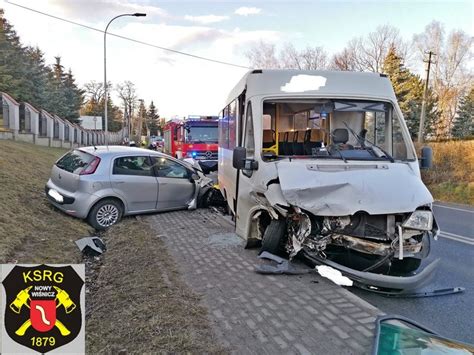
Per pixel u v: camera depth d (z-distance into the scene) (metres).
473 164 20.59
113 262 6.14
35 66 52.47
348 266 5.08
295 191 4.84
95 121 53.53
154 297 4.48
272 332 3.68
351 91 6.15
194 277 5.14
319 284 4.88
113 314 4.18
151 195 9.26
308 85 6.12
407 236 4.79
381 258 4.79
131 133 93.12
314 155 5.80
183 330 3.70
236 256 6.05
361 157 5.68
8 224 6.71
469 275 6.11
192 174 10.27
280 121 6.29
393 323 3.86
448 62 47.28
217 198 10.63
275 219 5.52
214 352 3.33
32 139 24.72
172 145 26.30
